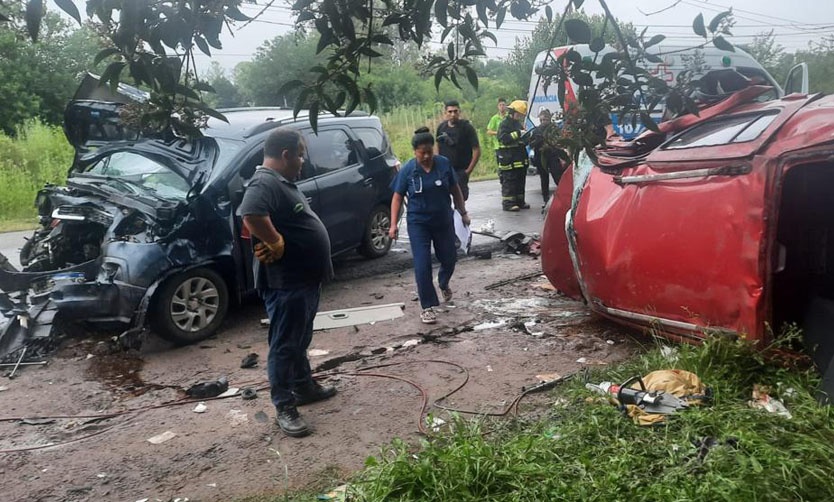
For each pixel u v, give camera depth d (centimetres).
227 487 365
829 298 443
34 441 427
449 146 912
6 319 589
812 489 292
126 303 554
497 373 500
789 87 944
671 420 359
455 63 269
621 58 259
